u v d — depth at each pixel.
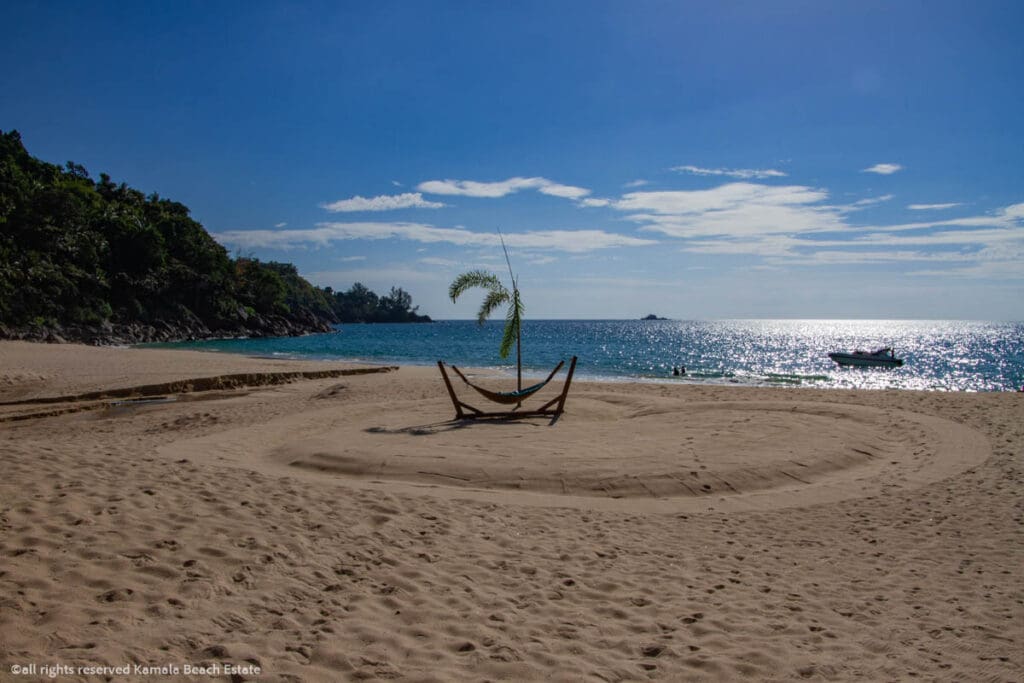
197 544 4.73
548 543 5.81
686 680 3.39
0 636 3.15
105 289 74.81
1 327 58.75
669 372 38.22
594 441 10.44
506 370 36.12
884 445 10.96
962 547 6.05
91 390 19.45
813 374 39.09
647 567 5.33
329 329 126.50
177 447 10.54
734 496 7.93
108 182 99.62
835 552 5.89
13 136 90.81
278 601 4.06
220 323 91.38
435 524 6.07
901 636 4.08
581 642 3.81
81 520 4.88
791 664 3.61
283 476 8.05
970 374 42.88
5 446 7.75
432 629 3.87
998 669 3.63
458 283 13.77
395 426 12.34
